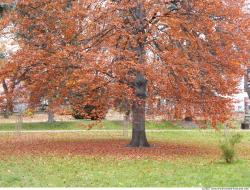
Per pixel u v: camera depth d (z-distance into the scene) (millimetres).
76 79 19844
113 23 20312
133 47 20797
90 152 20578
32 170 15109
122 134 31531
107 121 38031
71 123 37781
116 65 19406
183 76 19312
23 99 22906
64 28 21938
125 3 20641
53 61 20234
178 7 20797
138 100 20594
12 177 13625
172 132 32469
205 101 19828
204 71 19719
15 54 21109
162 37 20859
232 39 20516
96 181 13219
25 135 30891
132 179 13516
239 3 22156
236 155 18641
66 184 12742
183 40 20656
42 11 22578
